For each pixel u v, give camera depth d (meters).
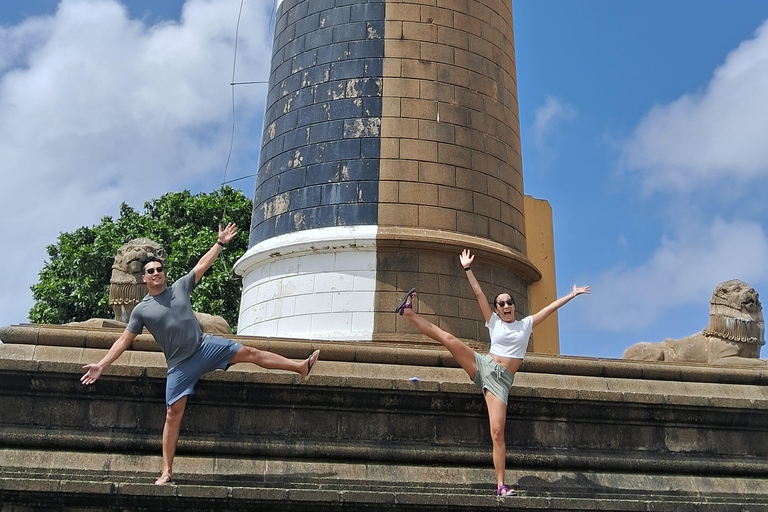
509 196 18.92
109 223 39.84
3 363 11.97
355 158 18.02
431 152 18.05
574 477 12.91
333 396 12.64
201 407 12.41
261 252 18.34
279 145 19.16
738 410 13.85
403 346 13.91
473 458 12.73
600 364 14.05
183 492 10.52
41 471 11.68
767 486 13.66
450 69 18.81
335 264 17.53
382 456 12.52
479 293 12.34
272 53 20.94
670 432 13.71
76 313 38.50
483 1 19.95
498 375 11.86
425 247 17.30
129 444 12.07
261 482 11.97
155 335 11.01
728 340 15.14
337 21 19.27
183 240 38.31
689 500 12.94
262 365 11.30
